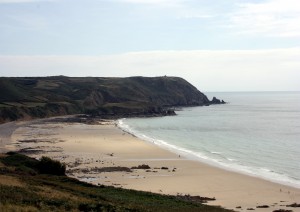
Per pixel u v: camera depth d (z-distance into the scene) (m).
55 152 94.19
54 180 48.50
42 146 104.06
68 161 81.81
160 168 76.75
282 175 73.38
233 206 51.28
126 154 93.44
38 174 52.25
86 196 38.66
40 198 31.98
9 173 47.81
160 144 114.62
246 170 77.56
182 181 66.06
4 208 26.11
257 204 52.78
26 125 162.12
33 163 57.59
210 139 129.38
